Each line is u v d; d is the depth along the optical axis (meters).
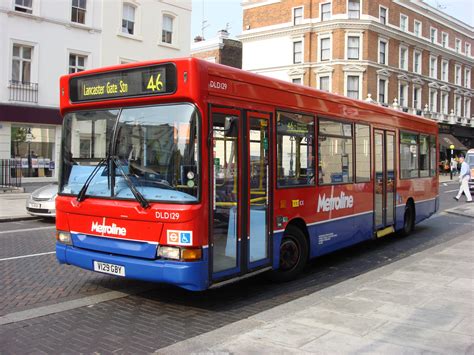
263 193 6.38
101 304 6.03
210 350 4.16
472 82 58.28
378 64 41.00
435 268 7.38
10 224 13.40
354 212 8.76
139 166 5.63
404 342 4.33
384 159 10.06
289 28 42.25
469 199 21.45
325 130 7.84
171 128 5.46
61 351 4.50
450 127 52.47
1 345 4.64
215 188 5.51
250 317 5.16
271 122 6.52
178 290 6.73
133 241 5.55
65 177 6.36
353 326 4.75
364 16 39.56
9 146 22.75
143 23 28.00
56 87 24.30
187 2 30.62
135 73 5.70
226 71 5.77
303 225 7.38
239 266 5.91
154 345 4.66
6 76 22.41
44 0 23.56
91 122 6.13
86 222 6.00
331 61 39.91
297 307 5.46
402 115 11.05
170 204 5.33
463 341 4.36
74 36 24.83
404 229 11.47
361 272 8.07
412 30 46.06
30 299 6.20
